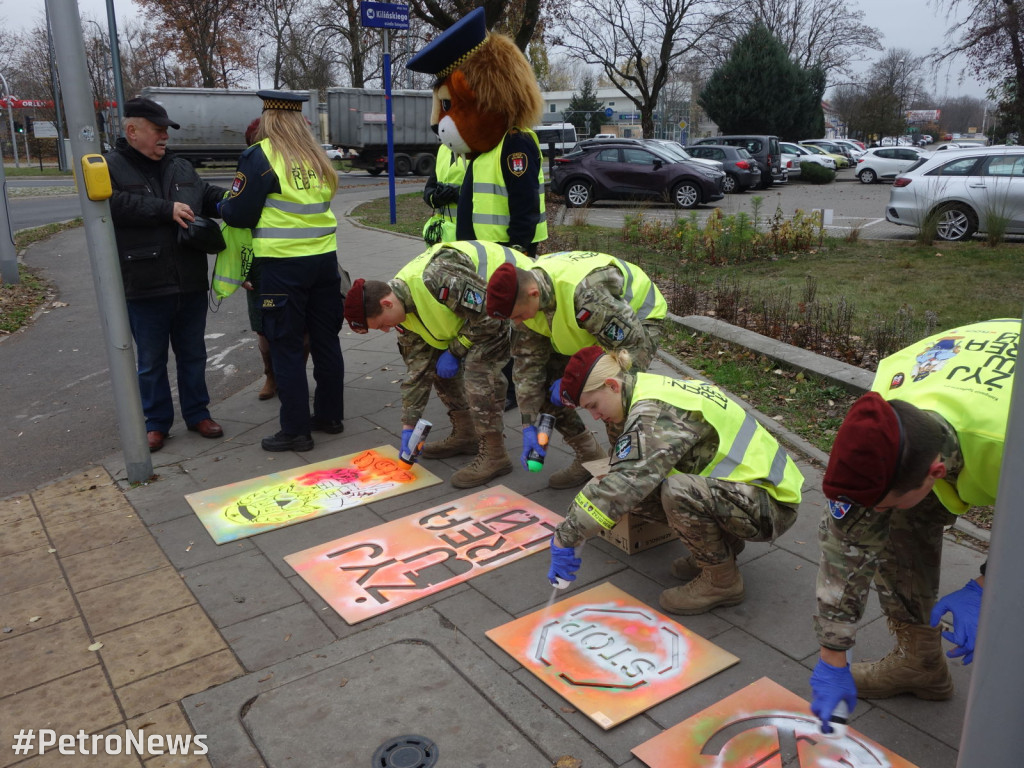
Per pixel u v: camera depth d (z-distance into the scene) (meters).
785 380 5.45
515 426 4.84
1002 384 1.91
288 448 4.60
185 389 4.86
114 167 4.34
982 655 1.36
